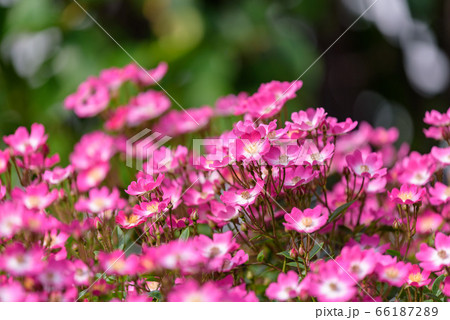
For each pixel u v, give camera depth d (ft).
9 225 3.18
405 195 3.30
